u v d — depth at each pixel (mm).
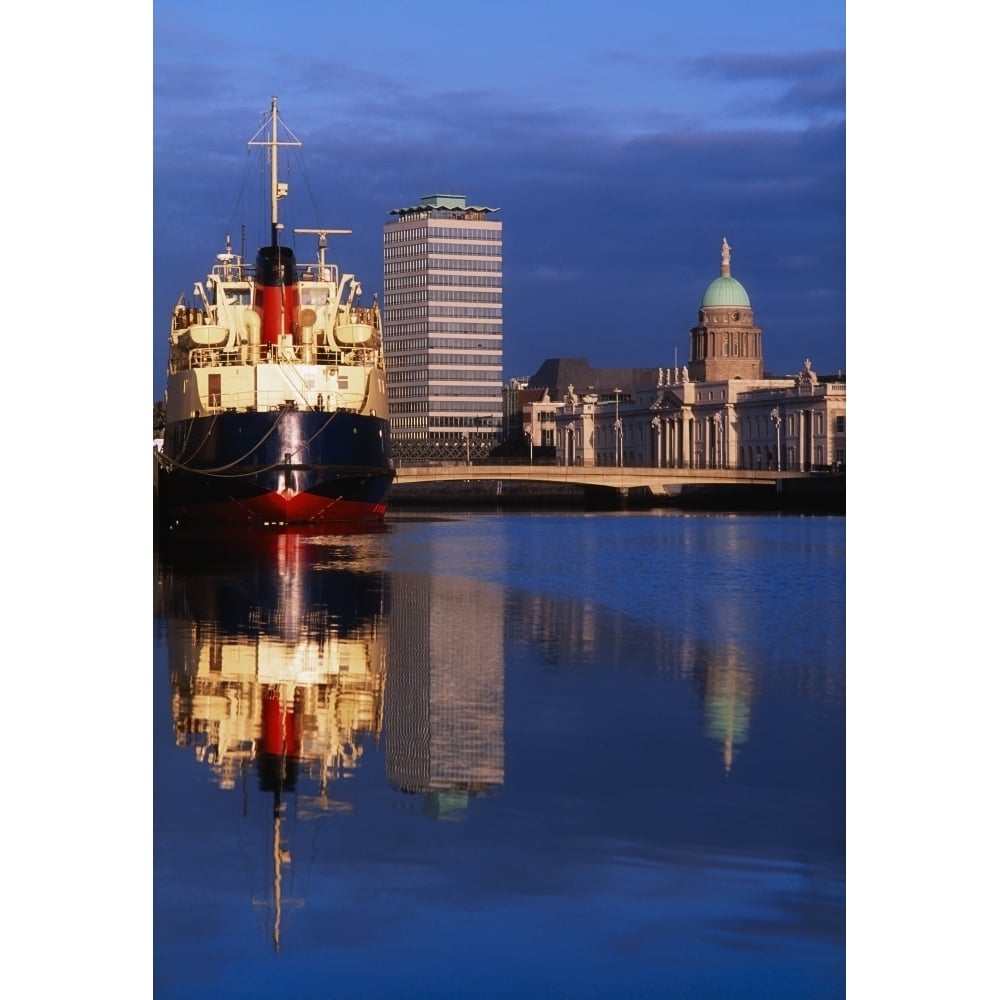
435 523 166500
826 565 89062
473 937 20766
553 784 27938
